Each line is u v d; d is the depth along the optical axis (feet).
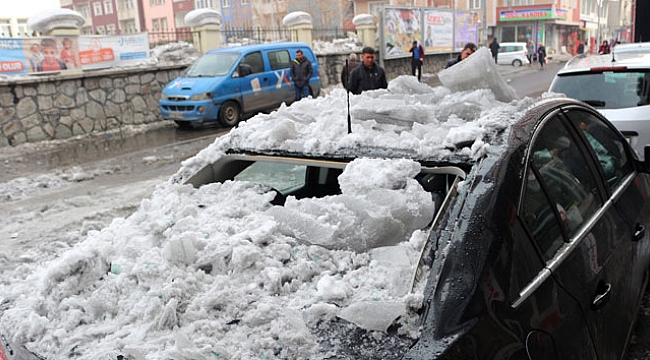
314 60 50.39
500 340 5.38
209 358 5.12
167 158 33.30
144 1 166.50
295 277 6.33
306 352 5.21
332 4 120.78
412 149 7.56
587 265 7.24
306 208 7.34
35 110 40.22
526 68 113.19
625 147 10.85
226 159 9.29
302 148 8.37
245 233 6.98
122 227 7.86
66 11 41.98
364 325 5.37
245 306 5.83
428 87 12.11
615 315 8.09
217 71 43.88
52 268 6.61
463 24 95.30
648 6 52.70
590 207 8.21
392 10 76.33
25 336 5.91
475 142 7.02
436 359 4.94
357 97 11.57
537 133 7.45
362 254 6.63
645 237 10.02
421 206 6.90
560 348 6.20
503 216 6.09
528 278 6.07
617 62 20.07
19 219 21.52
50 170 31.78
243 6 134.21
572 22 179.42
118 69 45.32
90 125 43.75
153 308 5.87
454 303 5.36
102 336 5.77
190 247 6.61
